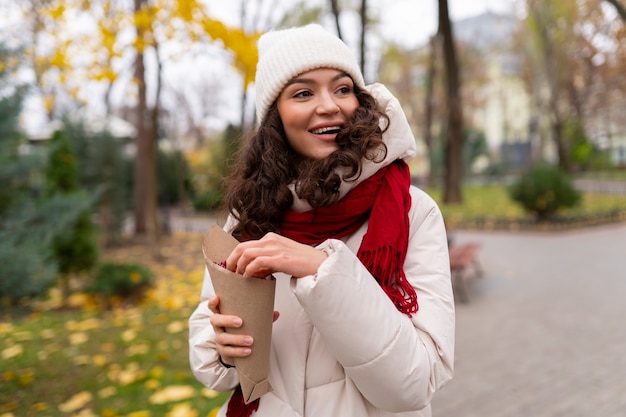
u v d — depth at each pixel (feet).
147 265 29.37
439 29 54.24
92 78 18.52
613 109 116.67
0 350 14.02
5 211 14.34
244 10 50.93
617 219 45.68
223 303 3.63
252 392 3.65
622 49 85.76
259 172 4.30
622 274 24.23
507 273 25.90
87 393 10.70
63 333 15.67
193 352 4.49
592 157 105.29
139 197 44.50
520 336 15.92
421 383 3.51
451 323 3.89
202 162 83.30
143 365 12.62
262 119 4.41
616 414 10.63
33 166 14.55
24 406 10.29
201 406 10.14
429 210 4.21
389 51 63.00
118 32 19.97
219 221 5.23
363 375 3.44
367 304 3.35
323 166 3.84
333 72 4.09
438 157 121.08
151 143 30.37
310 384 3.95
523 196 43.04
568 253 30.91
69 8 18.35
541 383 12.33
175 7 19.72
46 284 13.71
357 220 4.08
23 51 13.98
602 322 16.93
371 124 3.88
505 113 157.79
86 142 37.83
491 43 116.88
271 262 3.39
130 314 18.02
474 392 11.98
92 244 21.72
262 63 4.29
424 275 3.97
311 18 39.24
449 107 57.67
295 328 4.03
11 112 13.80
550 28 83.05
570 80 97.76
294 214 4.14
